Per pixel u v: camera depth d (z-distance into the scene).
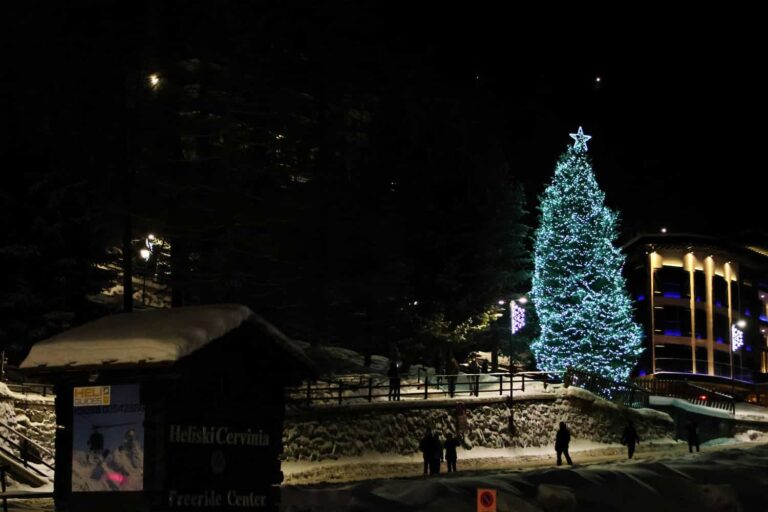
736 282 78.38
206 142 37.66
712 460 25.50
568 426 45.25
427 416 40.00
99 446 13.52
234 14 37.00
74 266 35.31
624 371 58.72
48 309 34.28
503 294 60.66
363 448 36.81
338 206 43.97
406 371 53.75
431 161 58.59
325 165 42.78
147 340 13.38
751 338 79.81
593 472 20.19
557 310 58.84
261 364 14.62
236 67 37.38
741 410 64.25
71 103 35.28
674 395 60.47
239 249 38.41
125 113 34.12
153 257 41.09
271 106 39.38
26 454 26.97
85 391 13.67
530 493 18.77
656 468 21.70
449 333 57.69
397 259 51.81
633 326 59.41
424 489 17.33
